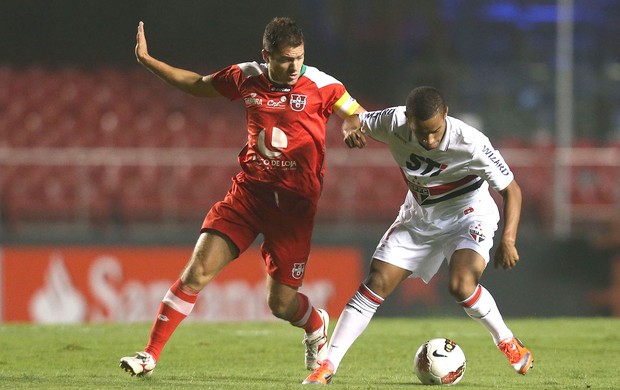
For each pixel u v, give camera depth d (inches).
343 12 3700.8
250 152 847.7
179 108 2987.2
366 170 2541.8
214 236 840.9
